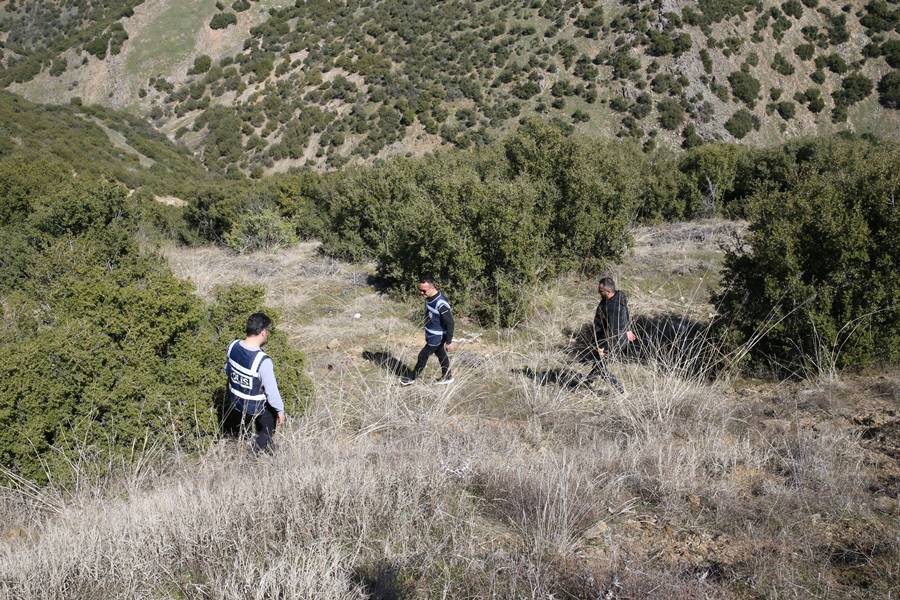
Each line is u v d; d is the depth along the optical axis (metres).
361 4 97.56
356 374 7.29
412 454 4.53
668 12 70.19
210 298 10.01
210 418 4.85
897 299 6.05
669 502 3.79
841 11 73.94
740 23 71.44
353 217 13.73
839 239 6.25
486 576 3.01
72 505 3.84
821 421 5.07
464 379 6.70
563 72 71.00
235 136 74.69
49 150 39.56
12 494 3.95
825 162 12.88
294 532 3.34
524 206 9.73
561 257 10.72
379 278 11.60
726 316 6.96
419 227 9.98
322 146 70.12
